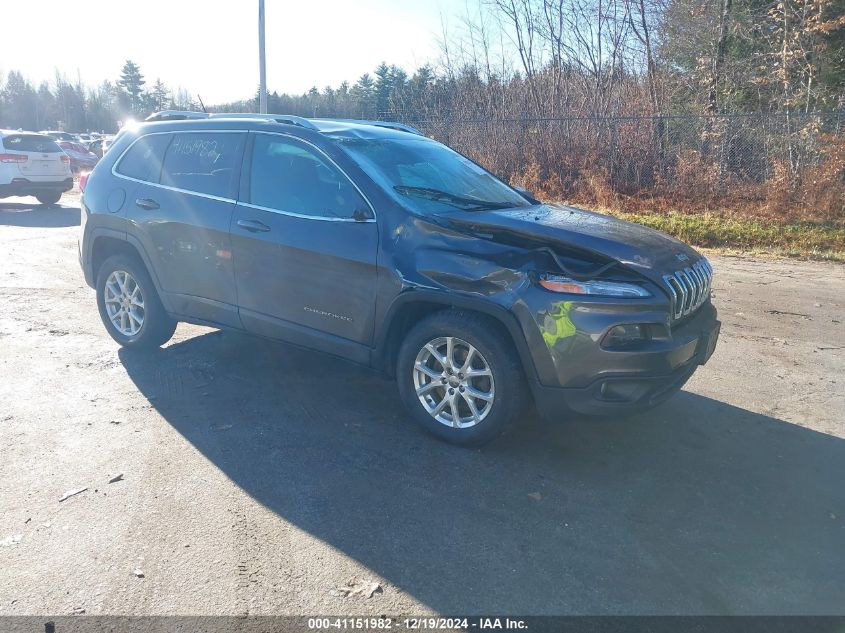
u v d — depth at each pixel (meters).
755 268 9.70
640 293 3.62
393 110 19.12
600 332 3.54
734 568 2.99
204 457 3.87
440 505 3.44
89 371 5.16
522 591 2.82
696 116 13.41
